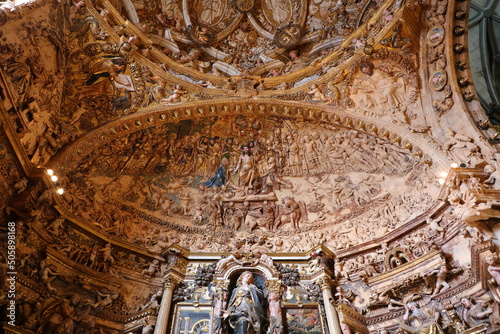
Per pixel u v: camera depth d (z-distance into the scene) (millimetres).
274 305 9203
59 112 9836
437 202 9336
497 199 8062
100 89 10828
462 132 10023
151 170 11664
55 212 8969
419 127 10781
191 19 13859
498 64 13828
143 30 12281
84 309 8398
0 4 7715
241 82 12273
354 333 8609
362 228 10625
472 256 7934
